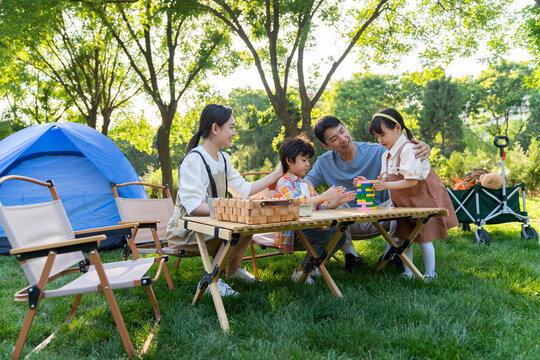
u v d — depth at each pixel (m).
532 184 15.84
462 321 2.28
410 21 12.71
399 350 1.99
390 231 3.79
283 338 2.16
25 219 2.12
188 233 3.09
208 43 13.61
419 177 3.17
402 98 39.22
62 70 16.67
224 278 3.43
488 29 12.37
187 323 2.38
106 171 5.90
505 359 1.88
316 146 17.70
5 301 3.06
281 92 11.17
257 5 11.06
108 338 2.34
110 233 2.79
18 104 18.67
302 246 3.46
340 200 3.06
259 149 37.69
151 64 13.58
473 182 5.99
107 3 11.84
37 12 9.62
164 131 13.65
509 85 36.03
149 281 2.08
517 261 3.92
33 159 5.88
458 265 3.85
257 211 2.23
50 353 2.12
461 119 35.31
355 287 3.11
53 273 2.22
